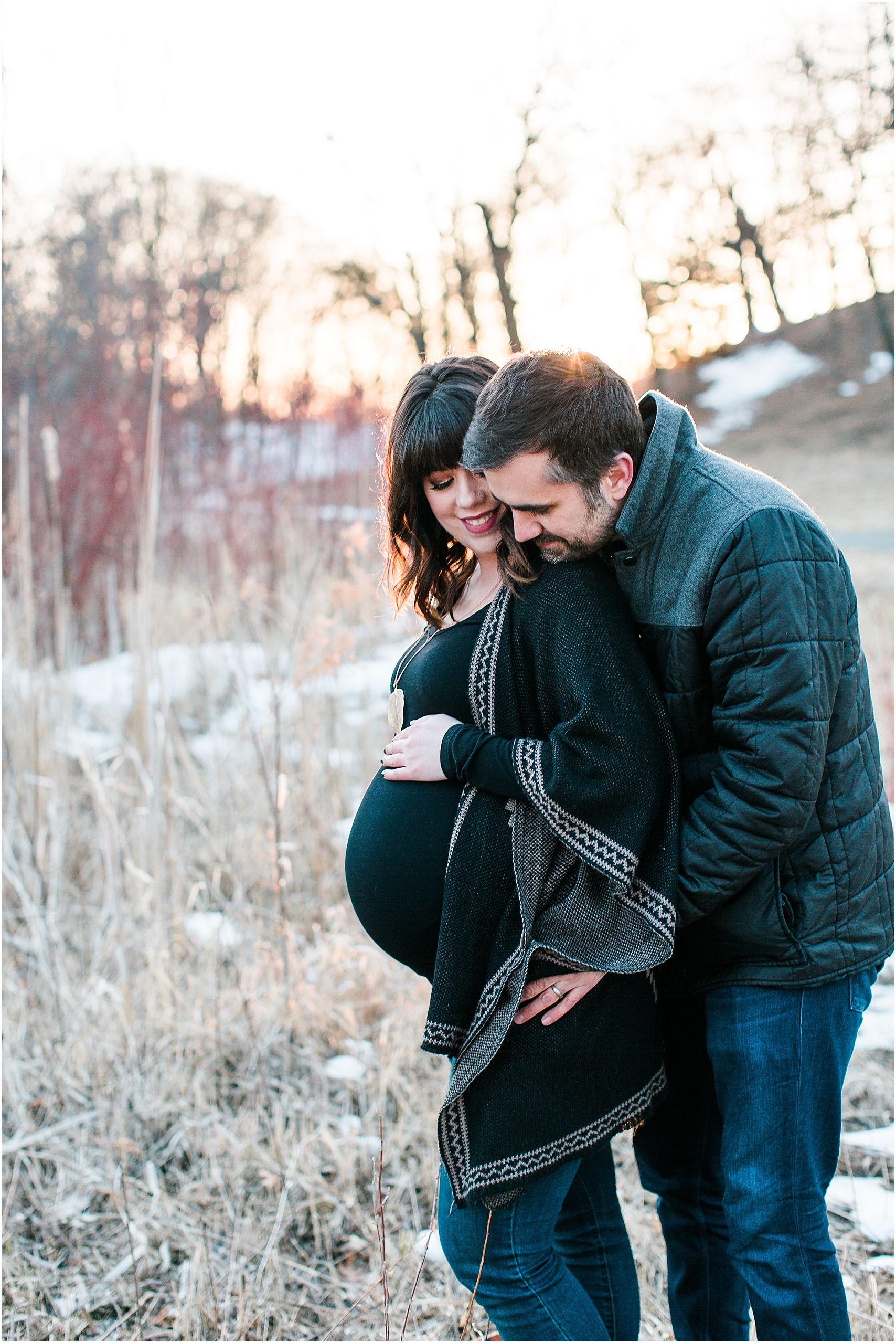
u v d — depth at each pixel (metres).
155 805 2.87
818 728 1.11
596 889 1.19
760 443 18.28
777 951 1.20
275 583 4.72
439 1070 2.29
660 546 1.23
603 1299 1.40
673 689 1.23
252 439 6.48
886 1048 2.32
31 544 4.52
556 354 1.15
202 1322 1.64
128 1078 2.17
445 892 1.25
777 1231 1.18
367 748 3.57
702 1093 1.41
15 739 3.14
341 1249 1.83
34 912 2.55
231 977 2.63
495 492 1.17
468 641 1.31
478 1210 1.23
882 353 20.08
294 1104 2.18
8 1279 1.73
